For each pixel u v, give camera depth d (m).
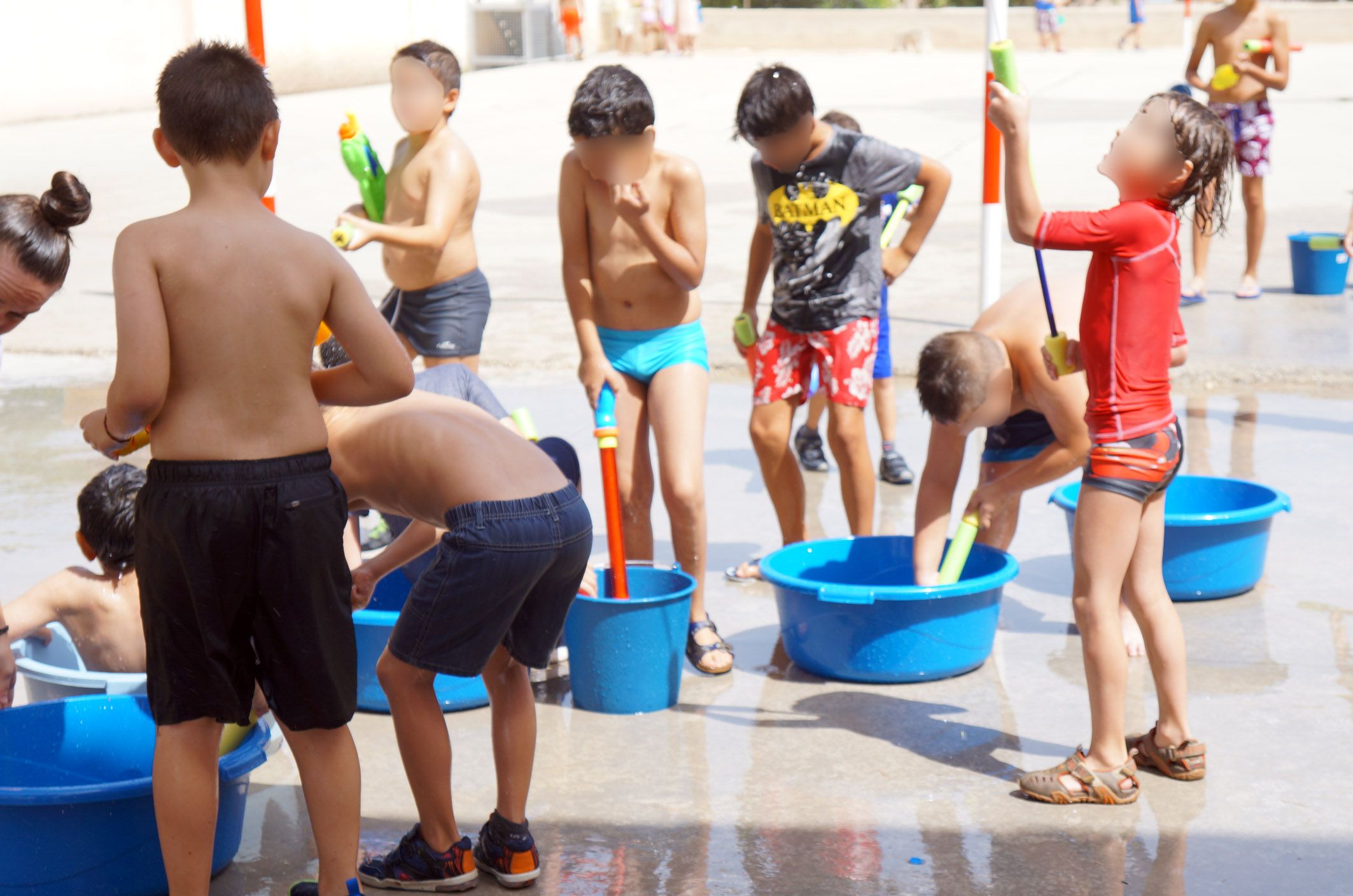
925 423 7.73
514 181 17.09
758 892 3.30
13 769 3.50
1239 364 8.41
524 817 3.45
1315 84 26.08
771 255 5.56
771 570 4.64
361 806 3.82
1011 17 40.31
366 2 30.69
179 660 2.88
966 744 4.11
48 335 9.84
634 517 5.12
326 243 2.96
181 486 2.78
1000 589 4.54
